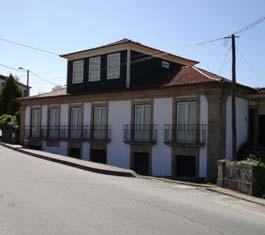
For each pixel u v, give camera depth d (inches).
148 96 1004.6
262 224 405.7
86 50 1193.4
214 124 871.1
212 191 631.8
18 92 1950.1
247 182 607.2
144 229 327.6
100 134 1124.5
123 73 1108.5
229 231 351.9
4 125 1529.3
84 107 1182.9
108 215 369.1
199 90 898.7
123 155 1055.6
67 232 299.4
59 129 1262.3
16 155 976.3
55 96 1264.8
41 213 356.5
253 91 975.0
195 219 388.5
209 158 873.5
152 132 986.1
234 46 814.5
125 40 1108.5
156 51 1158.3
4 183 512.1
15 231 293.9
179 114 938.7
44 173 657.0
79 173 714.2
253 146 963.3
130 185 612.7
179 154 928.9
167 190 599.8
